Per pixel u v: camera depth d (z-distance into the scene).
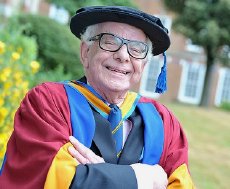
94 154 2.20
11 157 2.21
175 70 26.66
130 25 2.39
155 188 2.24
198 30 20.73
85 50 2.51
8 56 5.06
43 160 2.09
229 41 20.38
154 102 2.73
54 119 2.26
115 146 2.35
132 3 17.59
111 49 2.38
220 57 21.58
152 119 2.54
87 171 2.08
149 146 2.43
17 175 2.14
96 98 2.40
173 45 26.53
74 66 9.64
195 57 26.70
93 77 2.43
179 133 2.62
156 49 2.62
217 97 26.23
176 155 2.49
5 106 4.38
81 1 18.36
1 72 4.40
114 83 2.39
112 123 2.40
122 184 2.09
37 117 2.22
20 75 4.62
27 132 2.22
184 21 20.70
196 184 6.75
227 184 7.09
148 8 25.94
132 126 2.46
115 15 2.35
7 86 4.30
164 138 2.51
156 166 2.32
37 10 24.20
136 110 2.58
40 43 9.48
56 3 18.69
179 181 2.37
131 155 2.37
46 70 9.45
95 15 2.37
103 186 2.06
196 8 20.22
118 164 2.32
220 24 20.38
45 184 2.04
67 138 2.20
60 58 9.52
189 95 26.78
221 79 26.31
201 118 14.62
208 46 21.19
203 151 9.52
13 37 7.15
